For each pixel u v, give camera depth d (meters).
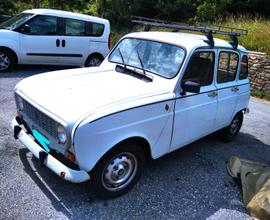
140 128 3.47
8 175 3.76
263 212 3.62
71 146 3.00
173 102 3.81
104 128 3.09
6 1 17.19
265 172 4.41
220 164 4.83
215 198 3.93
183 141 4.26
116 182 3.56
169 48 4.17
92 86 3.65
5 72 8.53
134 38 4.64
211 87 4.54
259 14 19.41
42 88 3.58
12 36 8.41
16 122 3.93
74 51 9.38
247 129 6.67
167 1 21.33
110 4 21.17
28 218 3.14
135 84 3.85
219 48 4.55
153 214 3.45
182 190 3.98
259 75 10.23
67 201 3.45
